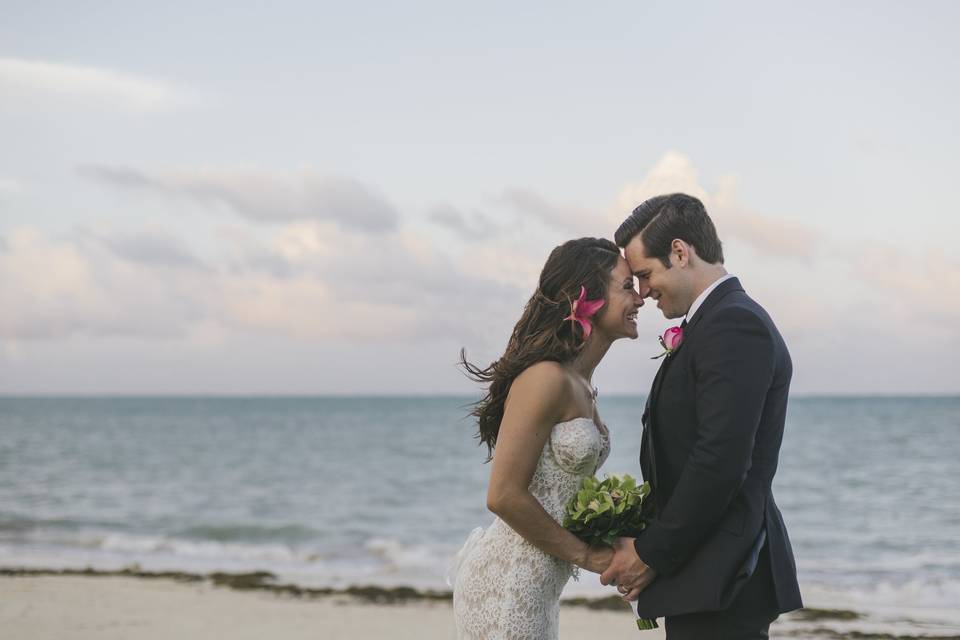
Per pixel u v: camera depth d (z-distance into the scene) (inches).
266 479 965.2
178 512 681.6
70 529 568.1
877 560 453.4
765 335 117.1
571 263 129.4
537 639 129.0
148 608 308.8
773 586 121.0
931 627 288.8
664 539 116.9
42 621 285.9
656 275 126.2
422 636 276.2
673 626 123.9
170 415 3186.5
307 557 464.4
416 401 6264.8
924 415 2342.5
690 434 120.7
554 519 127.0
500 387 131.3
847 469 956.0
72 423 2426.2
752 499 118.6
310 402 6215.6
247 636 273.4
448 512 707.4
